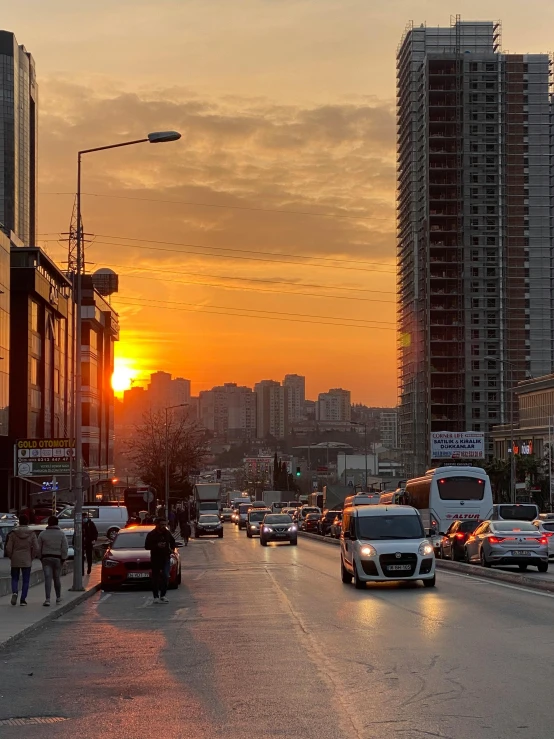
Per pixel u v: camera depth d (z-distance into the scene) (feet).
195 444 392.88
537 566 98.89
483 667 36.60
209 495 341.82
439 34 442.91
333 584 82.89
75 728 27.81
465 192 427.74
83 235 92.48
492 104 431.43
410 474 419.95
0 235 235.40
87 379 347.36
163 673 37.42
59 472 212.64
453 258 428.15
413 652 40.83
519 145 433.07
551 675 34.81
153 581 70.28
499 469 310.45
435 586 78.59
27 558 67.77
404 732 26.08
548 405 340.18
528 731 25.95
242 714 28.96
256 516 240.73
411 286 440.45
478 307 425.69
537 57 435.12
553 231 427.74
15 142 510.58
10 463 238.89
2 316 238.27
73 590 80.74
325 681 34.40
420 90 440.45
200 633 50.31
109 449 397.80
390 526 81.82
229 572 101.81
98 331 378.94
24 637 51.85
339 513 221.66
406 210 455.22
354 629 49.80
